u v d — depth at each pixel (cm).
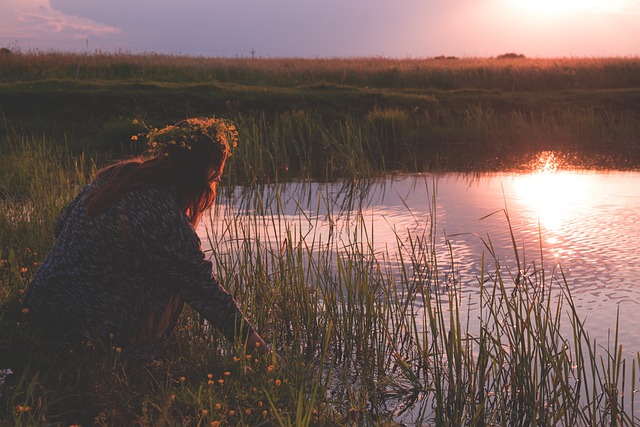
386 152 1521
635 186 1059
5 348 319
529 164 1328
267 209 864
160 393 305
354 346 456
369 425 352
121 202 316
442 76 2561
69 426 275
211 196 338
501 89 2547
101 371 309
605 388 361
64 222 342
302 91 2100
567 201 928
